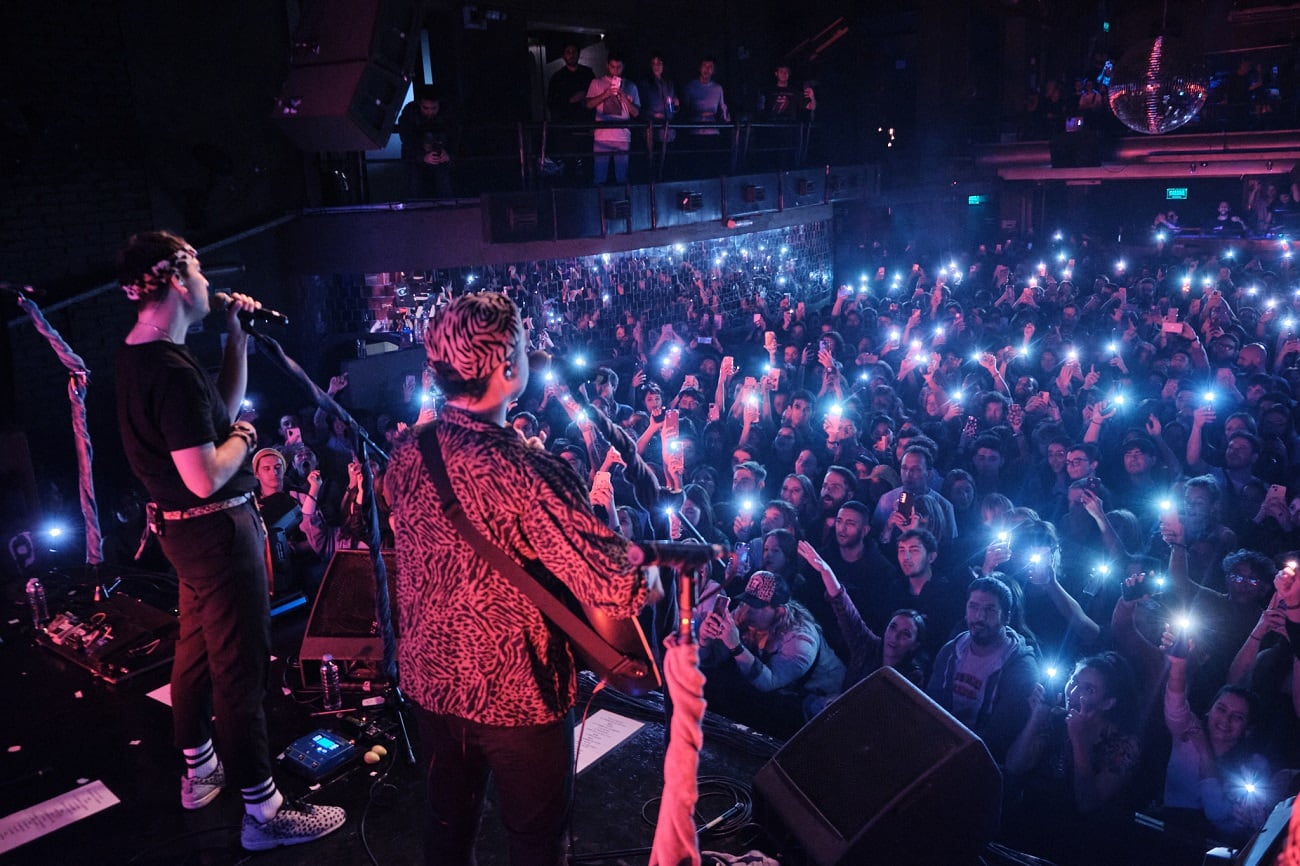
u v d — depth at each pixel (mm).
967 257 22469
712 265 17047
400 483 1945
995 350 12414
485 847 3051
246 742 3014
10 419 6832
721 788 3332
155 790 3453
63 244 9758
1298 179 21734
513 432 1940
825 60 21797
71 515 8797
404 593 2000
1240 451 7293
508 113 15055
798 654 5125
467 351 1852
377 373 11195
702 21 18500
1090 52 29688
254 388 11281
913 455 6859
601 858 2975
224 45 11039
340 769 3484
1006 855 3176
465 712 1975
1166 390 9242
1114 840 4301
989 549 5516
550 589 1926
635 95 12836
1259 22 27281
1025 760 4441
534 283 13398
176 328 2775
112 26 9992
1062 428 7828
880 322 14727
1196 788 4234
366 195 12406
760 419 9250
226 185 11141
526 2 14961
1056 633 5609
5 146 9070
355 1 9828
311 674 4012
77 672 4355
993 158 24469
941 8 22953
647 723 3711
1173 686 4223
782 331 15242
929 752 2928
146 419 2705
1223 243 22531
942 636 5539
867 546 6082
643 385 10250
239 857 3078
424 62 14422
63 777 3551
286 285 11727
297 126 10070
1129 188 27312
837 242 21703
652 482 3055
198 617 3021
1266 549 6465
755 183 15633
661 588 1828
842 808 2906
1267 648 4598
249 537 2928
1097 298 15758
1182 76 10250
